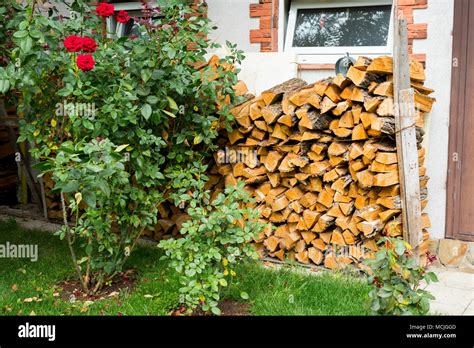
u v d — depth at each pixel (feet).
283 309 12.64
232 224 12.19
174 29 14.33
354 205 15.14
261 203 16.62
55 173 11.21
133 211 13.78
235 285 13.42
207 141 15.61
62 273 15.11
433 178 16.63
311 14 19.25
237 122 16.49
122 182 12.44
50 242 18.33
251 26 19.48
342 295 13.30
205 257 11.84
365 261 10.71
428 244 15.83
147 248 17.35
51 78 13.75
